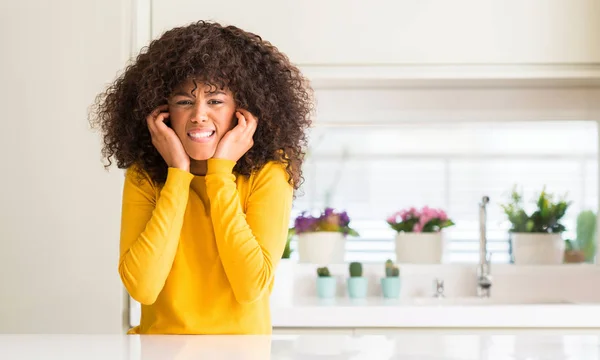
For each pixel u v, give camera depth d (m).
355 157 2.92
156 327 1.34
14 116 2.42
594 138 2.91
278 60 1.51
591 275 2.84
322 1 2.57
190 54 1.36
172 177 1.35
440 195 2.94
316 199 2.92
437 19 2.58
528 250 2.86
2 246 2.40
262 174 1.44
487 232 2.92
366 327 2.34
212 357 0.88
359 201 2.93
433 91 2.89
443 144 2.93
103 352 0.94
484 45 2.58
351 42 2.57
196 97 1.37
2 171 2.41
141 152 1.45
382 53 2.57
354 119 2.89
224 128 1.40
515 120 2.89
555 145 2.92
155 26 2.55
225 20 2.56
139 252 1.31
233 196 1.35
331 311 2.33
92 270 2.39
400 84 2.79
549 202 2.87
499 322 2.32
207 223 1.38
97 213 2.40
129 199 1.44
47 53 2.43
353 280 2.71
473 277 2.83
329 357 0.90
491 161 2.94
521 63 2.58
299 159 1.52
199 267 1.36
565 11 2.58
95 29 2.43
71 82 2.42
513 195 2.92
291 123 1.50
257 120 1.43
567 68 2.59
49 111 2.42
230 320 1.33
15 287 2.39
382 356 0.91
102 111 1.58
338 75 2.59
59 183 2.41
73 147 2.41
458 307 2.32
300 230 2.84
